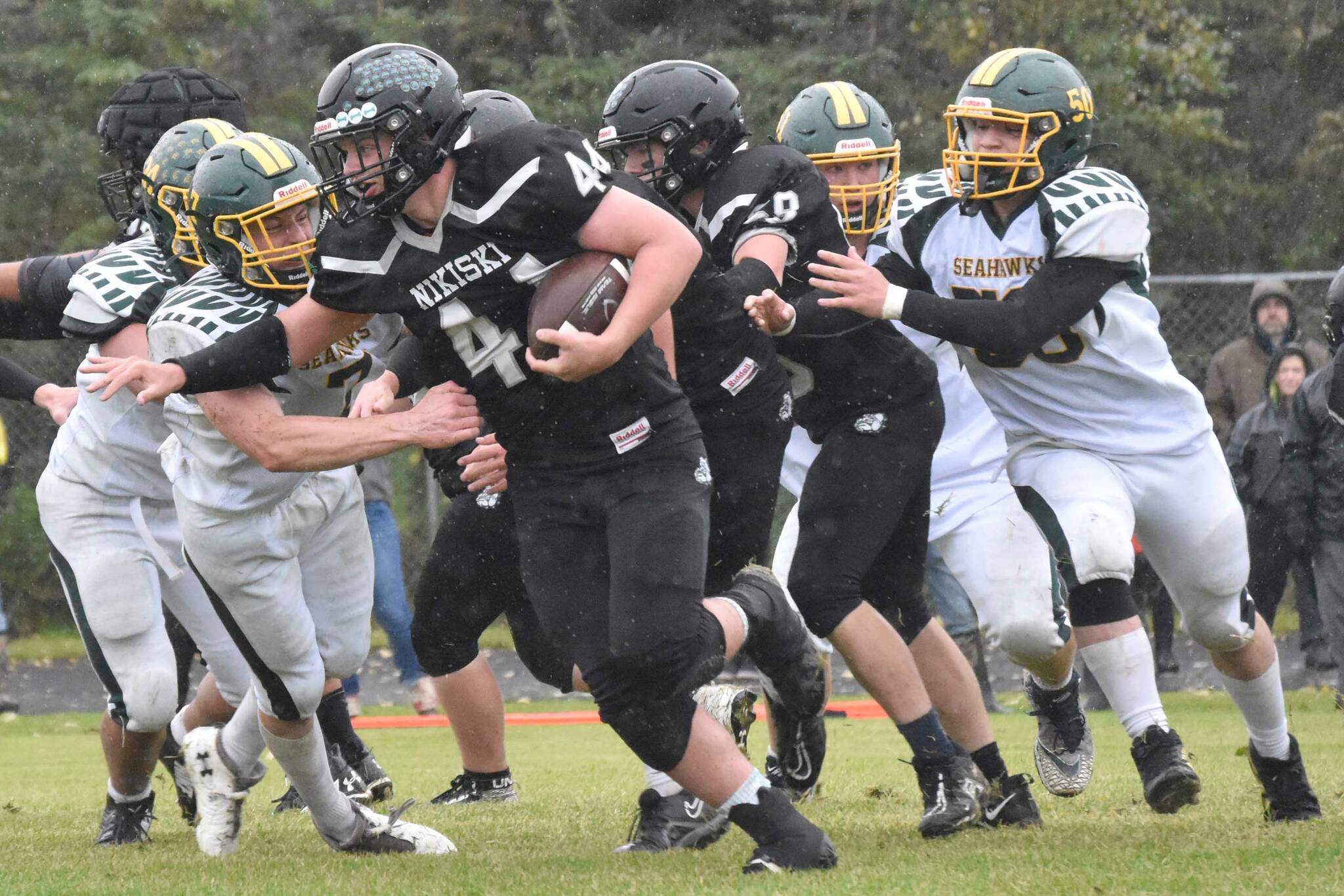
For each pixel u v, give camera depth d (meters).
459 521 17.69
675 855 13.90
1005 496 16.78
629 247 12.27
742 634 14.12
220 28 57.72
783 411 15.50
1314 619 34.59
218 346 12.53
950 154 15.75
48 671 45.72
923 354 15.99
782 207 14.95
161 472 16.14
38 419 50.41
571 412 12.68
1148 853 13.23
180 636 19.23
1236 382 36.25
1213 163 56.72
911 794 19.25
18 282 17.53
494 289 12.33
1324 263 56.84
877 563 16.16
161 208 15.31
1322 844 13.47
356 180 12.20
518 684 41.38
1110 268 15.56
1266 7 57.31
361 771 20.17
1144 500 16.25
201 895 12.52
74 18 55.97
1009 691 36.69
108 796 17.02
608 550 12.88
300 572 14.85
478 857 14.49
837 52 54.78
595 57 56.56
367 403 12.97
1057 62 15.81
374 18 58.53
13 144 54.97
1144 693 15.83
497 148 12.20
